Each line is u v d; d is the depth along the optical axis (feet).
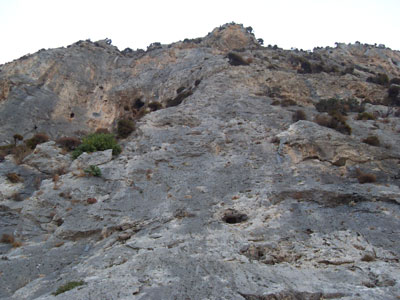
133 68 168.55
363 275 35.55
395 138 79.82
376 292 31.32
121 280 34.83
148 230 49.96
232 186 60.44
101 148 78.64
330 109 101.60
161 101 136.26
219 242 43.70
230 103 101.76
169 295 31.19
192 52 170.91
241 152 73.77
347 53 202.28
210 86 115.55
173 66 159.33
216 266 36.58
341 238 43.75
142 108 138.82
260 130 83.35
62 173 73.72
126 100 148.25
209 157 73.15
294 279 34.32
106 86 156.76
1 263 46.39
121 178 66.18
